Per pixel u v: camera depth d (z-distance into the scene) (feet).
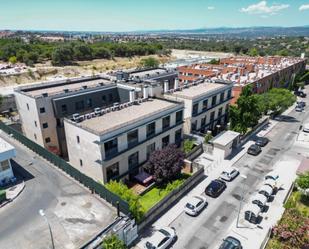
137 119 112.88
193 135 156.56
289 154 150.10
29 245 74.02
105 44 625.41
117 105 135.44
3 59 482.69
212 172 130.41
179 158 116.78
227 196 111.45
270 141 167.63
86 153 109.91
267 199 106.63
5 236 77.25
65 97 142.51
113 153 107.34
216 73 250.57
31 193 96.32
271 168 134.62
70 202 91.71
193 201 101.24
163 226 93.09
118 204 83.05
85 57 515.09
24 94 141.90
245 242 86.43
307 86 334.85
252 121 169.37
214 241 87.30
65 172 110.22
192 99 149.38
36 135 145.79
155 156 114.73
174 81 200.03
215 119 180.45
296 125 196.03
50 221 82.74
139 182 116.67
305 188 105.60
